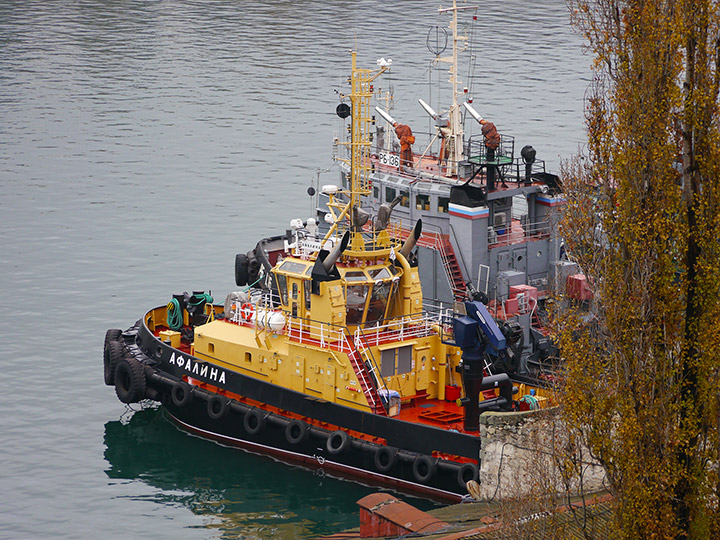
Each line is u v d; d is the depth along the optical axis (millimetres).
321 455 166500
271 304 178250
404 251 173625
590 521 111312
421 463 155750
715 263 100750
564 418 107438
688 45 100500
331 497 162500
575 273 191125
